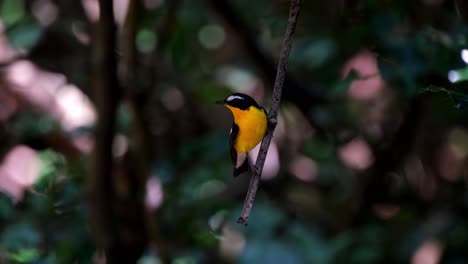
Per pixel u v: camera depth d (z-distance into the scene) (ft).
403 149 39.42
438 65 25.90
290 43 19.21
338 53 36.88
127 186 38.50
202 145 36.65
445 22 30.42
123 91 34.22
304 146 42.55
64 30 42.24
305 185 43.75
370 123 40.11
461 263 37.81
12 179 37.99
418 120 38.68
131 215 38.63
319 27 40.27
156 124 43.57
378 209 42.73
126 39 34.06
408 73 25.96
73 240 36.27
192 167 39.29
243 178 42.11
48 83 40.45
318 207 43.11
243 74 43.09
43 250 35.65
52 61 41.70
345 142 39.88
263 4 43.62
